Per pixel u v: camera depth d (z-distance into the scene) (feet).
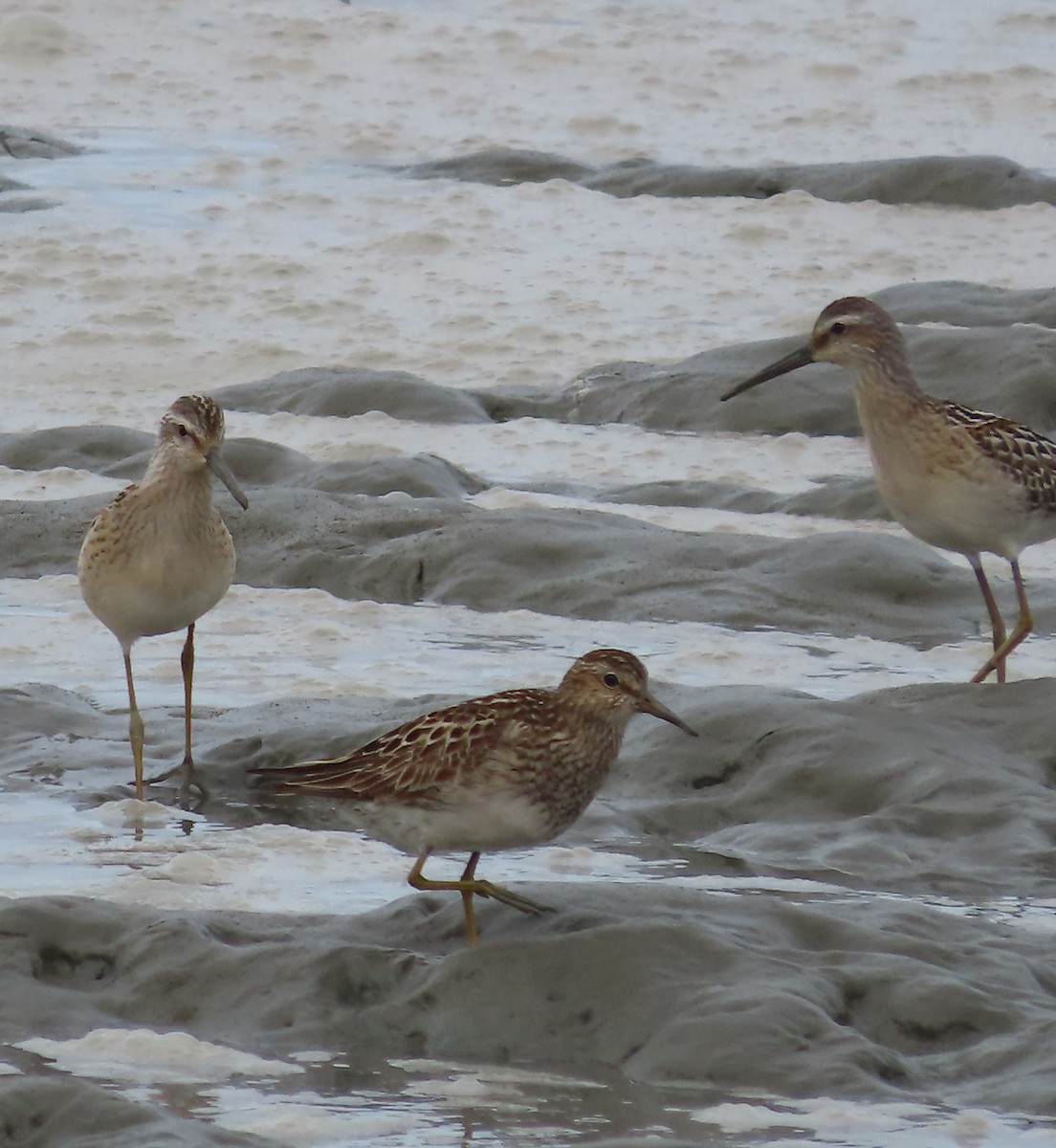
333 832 35.09
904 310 73.51
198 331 73.87
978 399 65.57
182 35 105.40
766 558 51.83
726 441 65.31
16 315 74.59
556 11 109.29
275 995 27.30
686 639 47.85
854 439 65.46
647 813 36.32
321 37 104.63
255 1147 22.81
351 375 68.39
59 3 107.14
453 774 28.14
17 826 35.27
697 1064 25.12
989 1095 24.49
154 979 27.73
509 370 70.85
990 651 46.78
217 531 37.50
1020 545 42.47
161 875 32.48
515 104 98.12
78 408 66.95
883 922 29.50
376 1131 23.68
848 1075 24.64
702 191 87.56
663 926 27.50
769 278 79.00
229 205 86.12
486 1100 24.59
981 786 35.63
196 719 40.75
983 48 105.40
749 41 105.09
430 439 64.95
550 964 27.02
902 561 51.01
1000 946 28.91
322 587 52.49
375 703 41.24
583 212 85.71
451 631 48.57
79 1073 25.36
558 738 28.32
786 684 44.19
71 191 87.15
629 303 76.59
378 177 90.07
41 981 28.04
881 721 37.99
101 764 38.58
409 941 28.96
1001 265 80.48
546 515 54.44
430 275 79.10
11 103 98.12
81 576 37.88
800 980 26.50
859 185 86.94
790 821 35.81
